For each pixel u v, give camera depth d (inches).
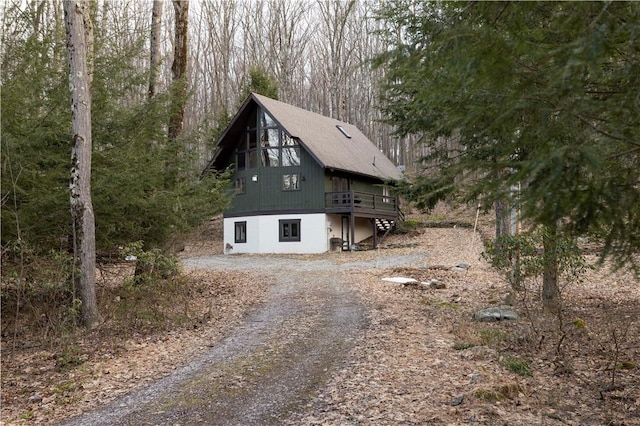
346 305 443.8
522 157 137.8
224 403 219.0
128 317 386.3
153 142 467.2
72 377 266.8
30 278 346.6
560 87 104.0
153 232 467.8
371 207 1070.4
